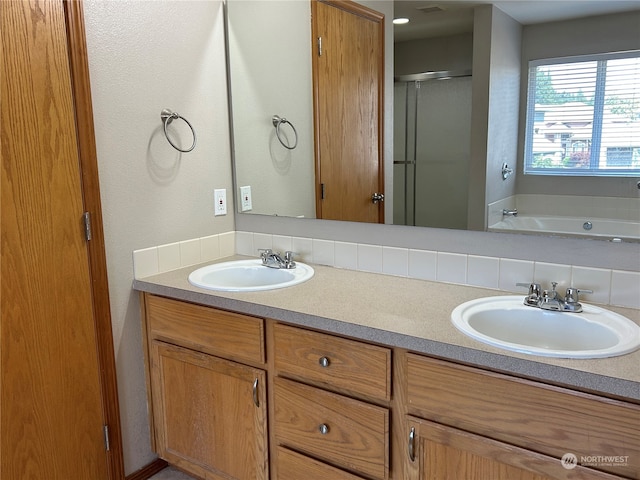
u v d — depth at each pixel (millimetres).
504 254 1759
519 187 1703
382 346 1459
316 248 2189
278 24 2145
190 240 2223
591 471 1169
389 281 1923
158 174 2059
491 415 1292
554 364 1185
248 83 2264
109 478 2006
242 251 2439
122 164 1925
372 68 1934
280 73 2164
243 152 2336
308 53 2088
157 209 2072
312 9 2057
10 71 1576
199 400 1945
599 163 1567
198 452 1994
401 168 1923
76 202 1787
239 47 2262
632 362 1188
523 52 1645
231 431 1874
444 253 1877
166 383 2037
